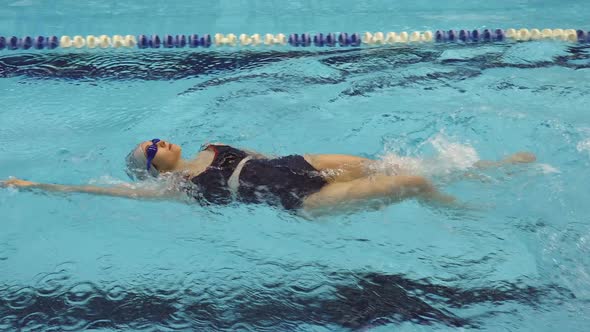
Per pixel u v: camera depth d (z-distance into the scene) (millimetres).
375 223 2982
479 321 2465
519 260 2744
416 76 4637
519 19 5934
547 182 3174
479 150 3545
